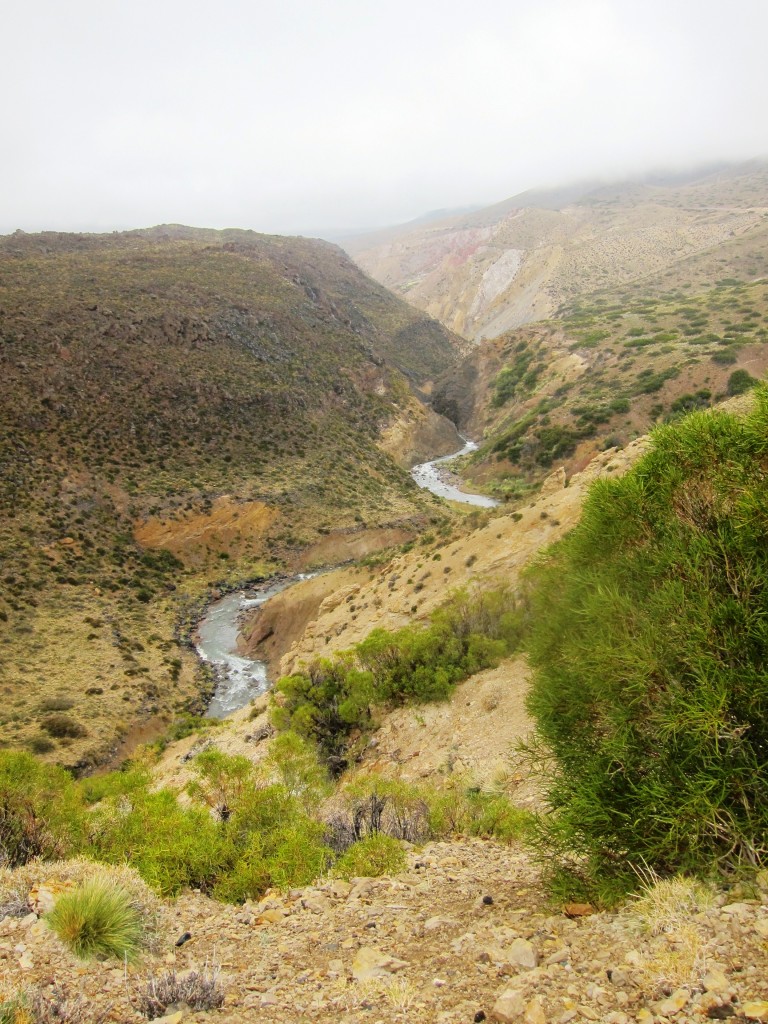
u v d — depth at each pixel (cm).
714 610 404
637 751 427
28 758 810
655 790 398
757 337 8481
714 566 436
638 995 281
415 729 1534
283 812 830
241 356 9344
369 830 840
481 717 1443
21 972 378
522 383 11338
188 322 9119
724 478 456
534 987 308
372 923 467
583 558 542
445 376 14562
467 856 692
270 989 364
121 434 7056
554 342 11912
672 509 490
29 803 757
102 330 8019
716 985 269
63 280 9006
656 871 411
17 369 6850
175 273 10700
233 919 511
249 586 5978
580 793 435
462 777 1170
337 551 6575
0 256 10431
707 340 9150
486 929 413
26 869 572
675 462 496
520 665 1593
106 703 3559
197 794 948
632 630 447
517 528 2659
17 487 5756
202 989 354
